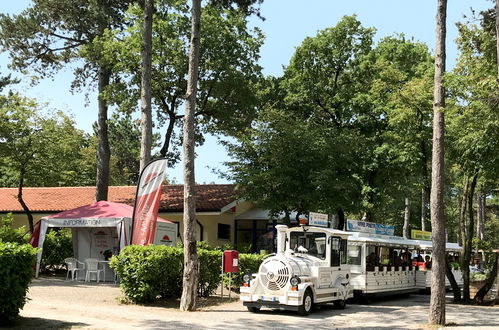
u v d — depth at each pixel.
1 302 10.98
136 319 13.27
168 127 30.58
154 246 17.11
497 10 12.38
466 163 20.80
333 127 30.88
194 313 15.09
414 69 31.19
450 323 14.77
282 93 33.66
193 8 16.97
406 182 31.81
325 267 17.17
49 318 12.53
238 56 29.95
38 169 28.14
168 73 29.17
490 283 22.67
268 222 34.16
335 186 24.81
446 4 15.65
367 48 32.59
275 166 25.56
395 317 16.02
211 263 19.48
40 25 29.52
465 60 16.73
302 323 14.01
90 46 29.11
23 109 27.39
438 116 15.37
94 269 22.34
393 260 23.23
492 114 15.36
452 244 30.30
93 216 22.62
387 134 26.58
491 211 63.31
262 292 15.86
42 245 22.81
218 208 29.56
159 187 20.33
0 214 32.50
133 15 28.47
